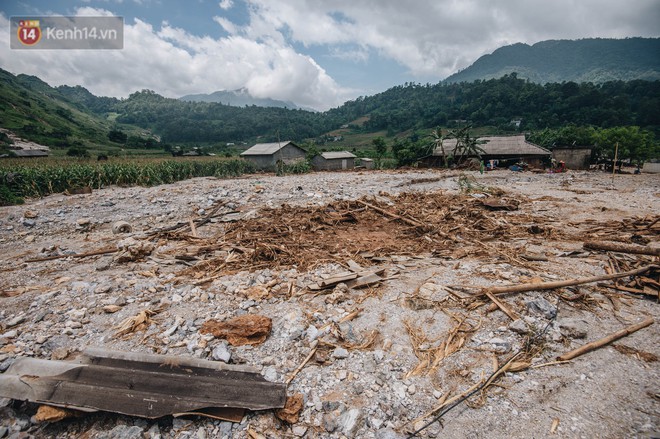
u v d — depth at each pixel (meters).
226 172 34.44
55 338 5.26
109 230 12.18
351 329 5.38
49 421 3.87
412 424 3.83
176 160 39.12
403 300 6.27
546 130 53.03
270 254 8.79
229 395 4.04
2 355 4.87
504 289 6.18
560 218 12.95
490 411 3.92
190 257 8.84
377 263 8.38
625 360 4.57
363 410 4.00
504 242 9.95
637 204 15.39
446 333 5.28
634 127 41.28
